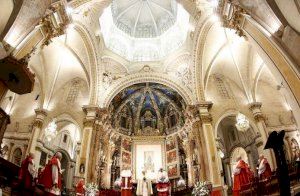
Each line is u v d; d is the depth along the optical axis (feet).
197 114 65.10
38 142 59.31
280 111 64.85
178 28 79.05
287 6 29.14
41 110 61.98
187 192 62.95
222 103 67.46
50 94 65.57
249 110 65.31
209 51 66.59
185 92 70.79
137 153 79.56
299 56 28.58
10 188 28.55
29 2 32.30
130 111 85.61
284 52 30.19
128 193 57.52
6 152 59.62
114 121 79.36
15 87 30.58
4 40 30.37
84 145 61.41
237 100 67.46
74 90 71.20
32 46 35.58
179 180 69.05
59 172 38.29
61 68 66.90
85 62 68.44
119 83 73.77
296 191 32.07
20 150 60.34
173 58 75.00
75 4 43.52
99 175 65.72
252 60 64.39
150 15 85.20
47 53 62.44
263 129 60.80
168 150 79.41
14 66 27.07
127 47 82.33
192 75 69.56
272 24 32.55
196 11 61.46
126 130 82.64
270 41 32.09
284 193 18.12
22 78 28.76
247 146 72.13
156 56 81.20
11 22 31.07
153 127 84.99
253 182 39.11
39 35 36.83
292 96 28.91
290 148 59.88
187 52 72.28
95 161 61.31
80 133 64.75
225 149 78.43
